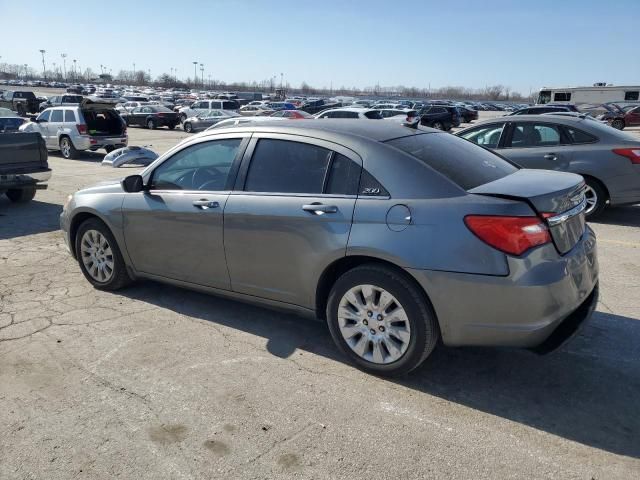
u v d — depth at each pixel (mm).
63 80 156250
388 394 3305
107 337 4086
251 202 3852
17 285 5250
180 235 4281
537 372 3576
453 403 3215
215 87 160250
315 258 3555
